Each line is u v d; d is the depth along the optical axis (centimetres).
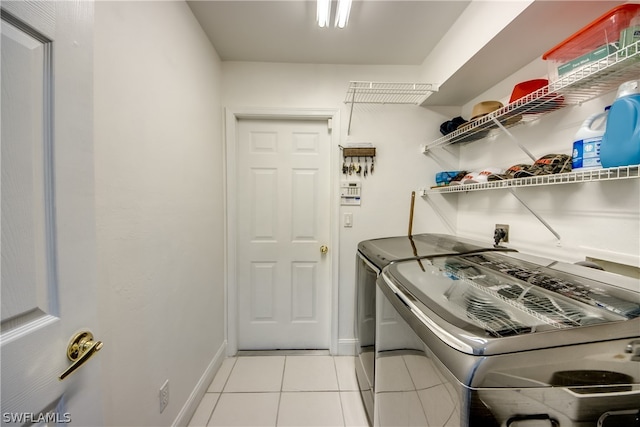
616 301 68
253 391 162
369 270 133
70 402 54
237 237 202
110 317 84
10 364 43
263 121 201
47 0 49
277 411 147
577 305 67
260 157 202
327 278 208
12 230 44
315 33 160
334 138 195
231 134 192
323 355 202
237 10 141
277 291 208
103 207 81
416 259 118
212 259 174
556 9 95
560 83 88
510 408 52
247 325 207
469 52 133
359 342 158
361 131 196
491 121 129
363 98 192
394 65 194
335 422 140
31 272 47
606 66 74
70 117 54
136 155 96
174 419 125
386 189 198
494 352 52
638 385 54
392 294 92
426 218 200
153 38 106
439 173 189
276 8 140
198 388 150
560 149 113
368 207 198
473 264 108
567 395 52
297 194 204
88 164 59
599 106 96
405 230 199
